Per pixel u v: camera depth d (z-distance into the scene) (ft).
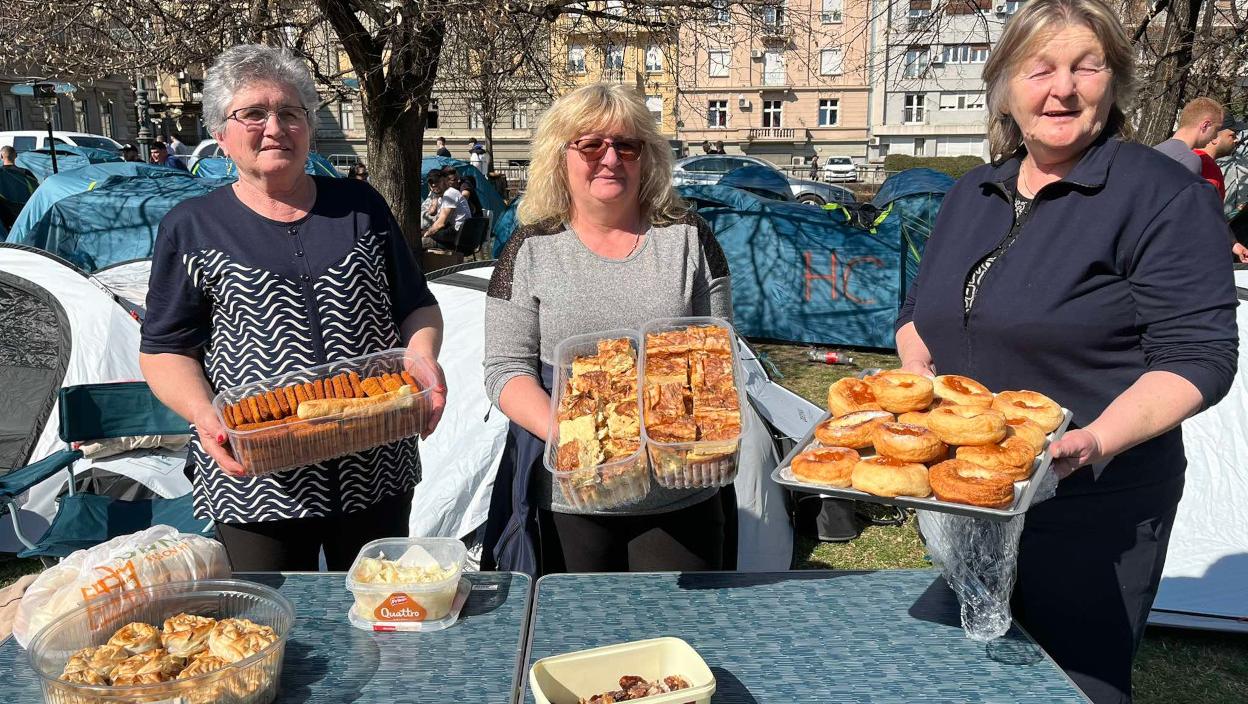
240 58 6.61
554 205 6.98
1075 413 5.65
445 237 33.40
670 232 6.86
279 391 6.13
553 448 5.55
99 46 23.22
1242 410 12.96
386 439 6.24
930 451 4.64
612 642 5.22
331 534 7.23
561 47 28.89
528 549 6.77
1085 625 5.80
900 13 30.73
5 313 14.74
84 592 5.08
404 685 4.78
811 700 4.66
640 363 5.77
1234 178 31.58
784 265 26.55
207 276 6.73
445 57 24.63
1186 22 21.44
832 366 24.72
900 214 25.72
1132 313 5.45
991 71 5.75
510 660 5.02
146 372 6.88
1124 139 5.66
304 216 6.95
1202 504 12.28
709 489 6.82
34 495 13.04
